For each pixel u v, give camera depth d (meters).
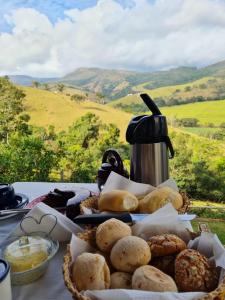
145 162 1.13
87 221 0.71
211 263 0.55
